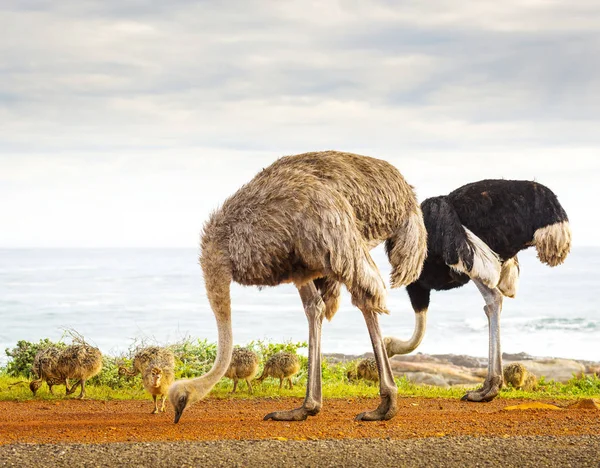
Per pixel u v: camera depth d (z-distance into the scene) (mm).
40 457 6520
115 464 6363
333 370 15078
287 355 12062
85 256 153000
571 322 44438
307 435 7836
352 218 8367
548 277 77875
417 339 12414
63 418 9180
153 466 6328
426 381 18000
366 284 8352
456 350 34938
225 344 8641
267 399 11148
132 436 7766
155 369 9430
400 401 11297
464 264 10945
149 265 110562
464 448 6863
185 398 8438
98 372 11086
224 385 12328
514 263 11859
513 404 11078
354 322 42312
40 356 11000
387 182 8914
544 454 6676
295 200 8250
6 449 6766
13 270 97438
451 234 11016
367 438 7441
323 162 8703
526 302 55625
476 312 49094
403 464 6434
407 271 9094
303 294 8984
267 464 6398
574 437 7309
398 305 51438
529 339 38188
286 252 8312
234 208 8500
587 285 68750
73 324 42281
